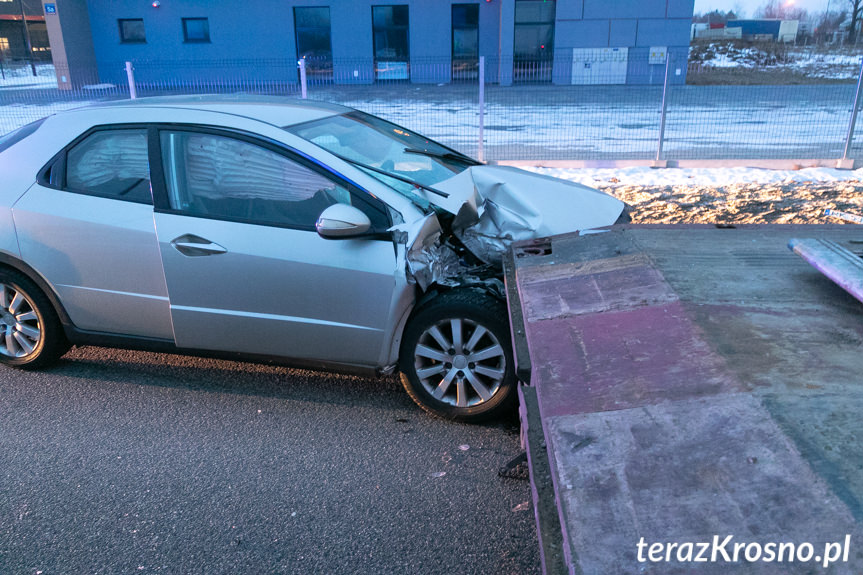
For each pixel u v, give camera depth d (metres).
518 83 26.86
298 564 2.56
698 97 21.20
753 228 3.69
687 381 1.99
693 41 32.59
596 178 9.54
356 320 3.44
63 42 25.50
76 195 3.71
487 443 3.37
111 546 2.66
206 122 3.62
